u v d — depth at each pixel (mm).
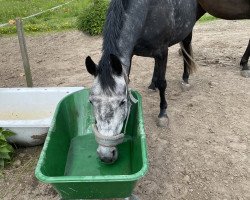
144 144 2133
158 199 2535
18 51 5742
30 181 2785
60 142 2549
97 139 2145
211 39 5703
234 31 6070
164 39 2996
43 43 6062
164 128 3373
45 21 7207
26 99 3506
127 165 2600
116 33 2305
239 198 2525
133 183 1963
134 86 4250
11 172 2889
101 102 2043
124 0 2455
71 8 7945
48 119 2975
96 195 2064
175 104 3795
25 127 2930
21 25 3760
